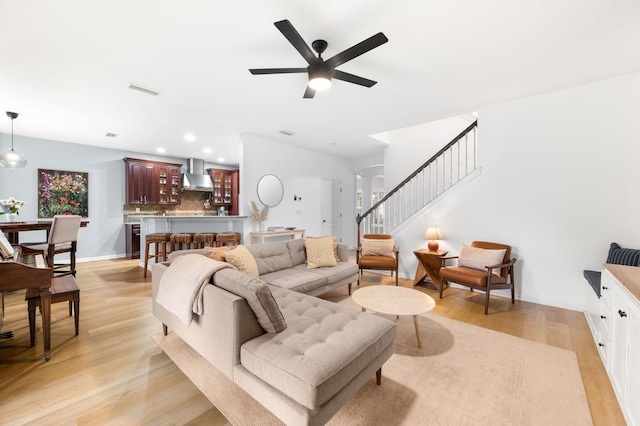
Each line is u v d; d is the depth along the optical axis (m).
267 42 2.27
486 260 3.36
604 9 1.88
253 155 5.28
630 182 2.91
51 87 3.04
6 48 2.30
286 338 1.61
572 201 3.20
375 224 6.95
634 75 2.87
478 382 1.87
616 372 1.74
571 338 2.50
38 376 1.89
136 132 4.91
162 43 2.26
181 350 2.22
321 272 3.33
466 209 3.98
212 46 2.32
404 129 5.96
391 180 6.11
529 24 2.05
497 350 2.28
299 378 1.27
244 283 1.64
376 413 1.58
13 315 2.93
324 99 3.49
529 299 3.48
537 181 3.41
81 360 2.09
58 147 5.51
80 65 2.59
